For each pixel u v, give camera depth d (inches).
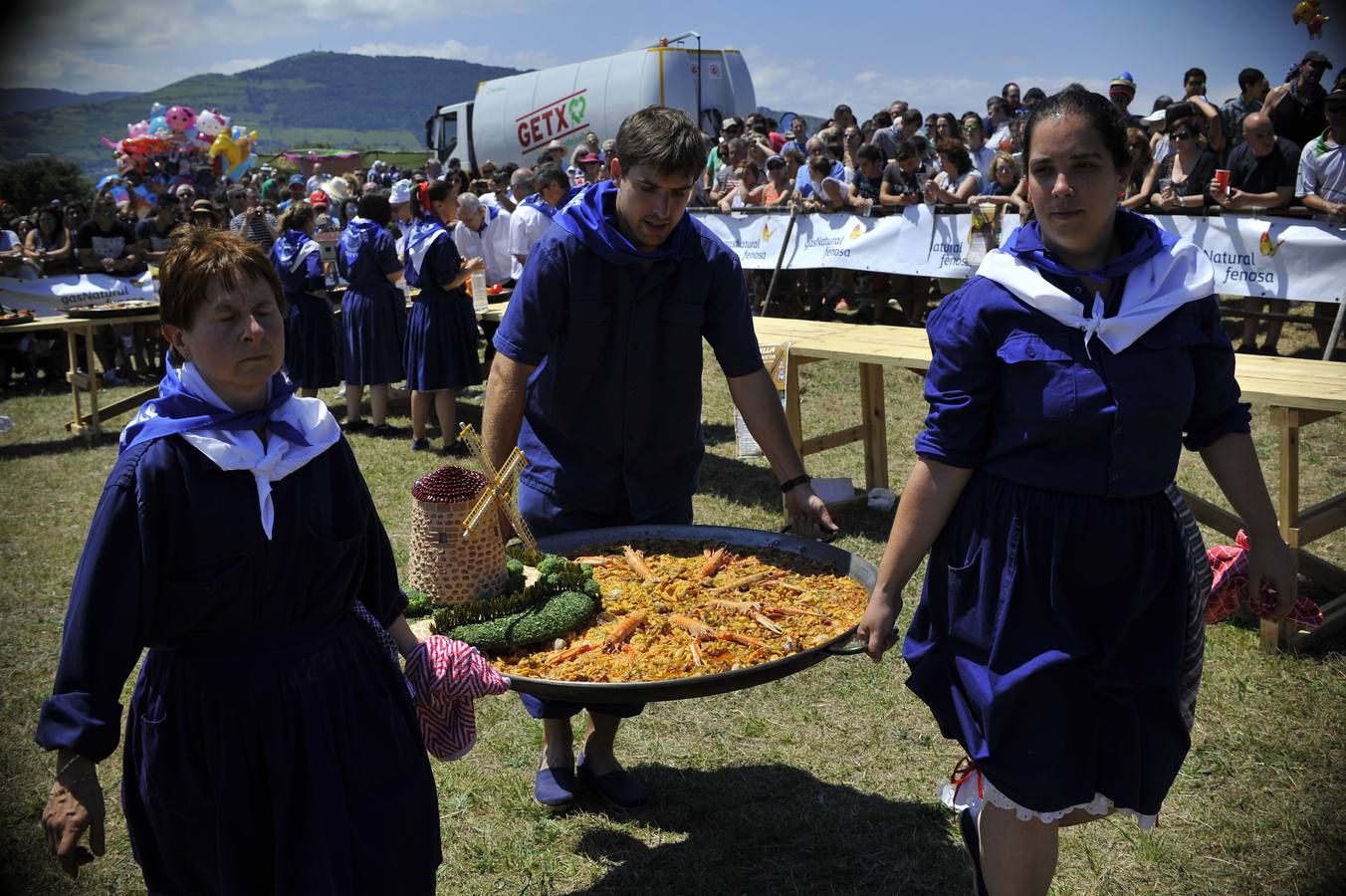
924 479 83.4
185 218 478.0
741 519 232.7
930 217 390.6
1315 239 308.3
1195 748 134.3
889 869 113.2
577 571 105.7
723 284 113.6
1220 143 357.7
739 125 581.3
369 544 78.3
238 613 69.9
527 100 901.2
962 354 81.0
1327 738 135.7
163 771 70.9
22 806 134.1
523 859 116.6
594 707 117.7
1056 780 77.9
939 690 85.4
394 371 319.6
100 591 65.5
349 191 823.1
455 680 81.6
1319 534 164.6
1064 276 78.2
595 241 107.7
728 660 93.2
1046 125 76.2
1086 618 79.0
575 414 117.2
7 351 418.3
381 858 73.2
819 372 366.6
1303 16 336.8
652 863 115.3
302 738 71.2
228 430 69.4
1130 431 76.3
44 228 468.8
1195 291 76.9
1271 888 108.1
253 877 71.6
